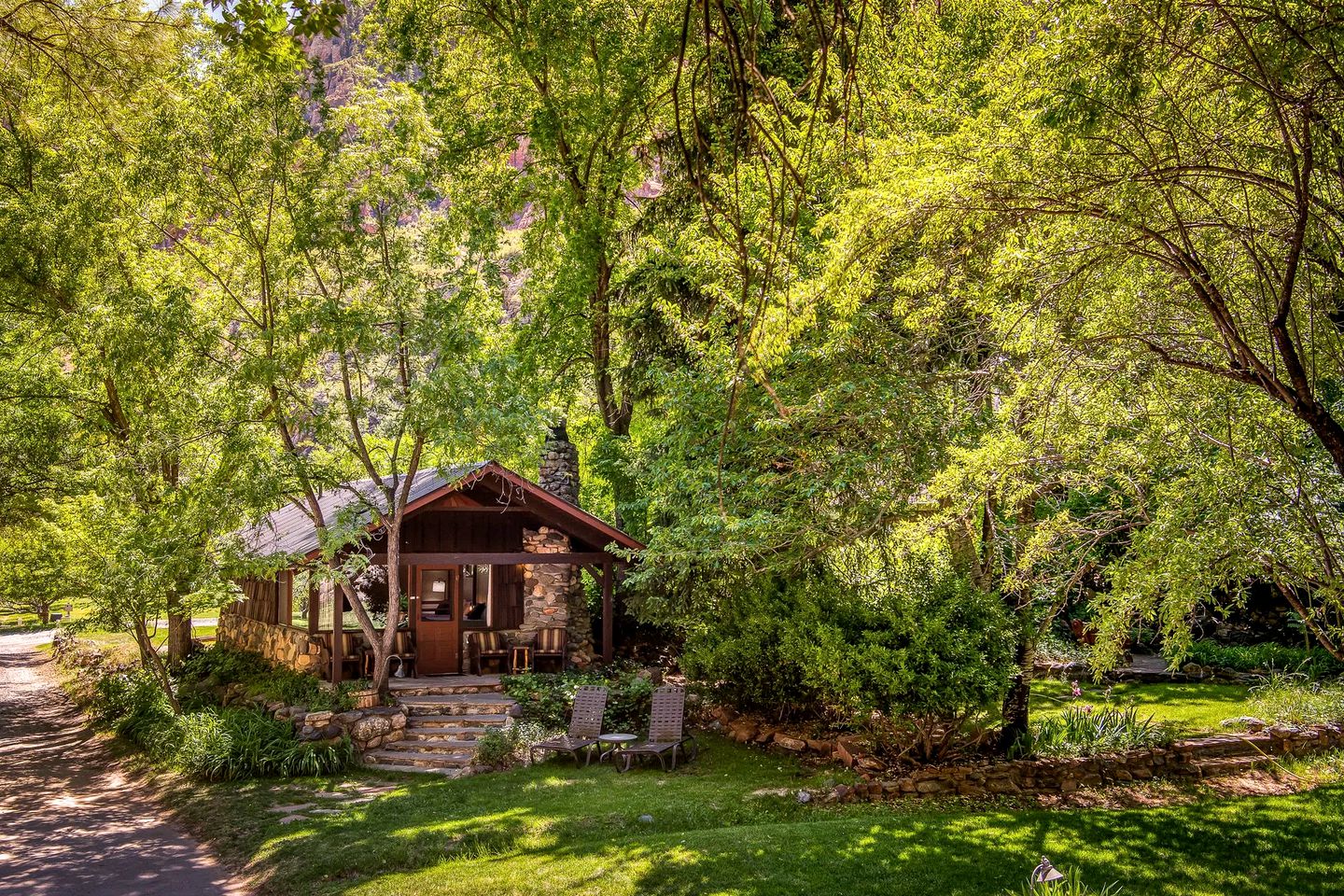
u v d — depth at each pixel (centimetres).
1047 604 1442
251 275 1820
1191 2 611
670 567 1936
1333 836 1085
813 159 682
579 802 1373
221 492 1694
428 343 1777
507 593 2219
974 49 1019
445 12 2136
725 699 1888
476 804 1395
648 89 1944
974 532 1467
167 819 1441
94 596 1941
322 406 1788
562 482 2477
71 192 2062
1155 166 715
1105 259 790
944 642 1355
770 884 992
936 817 1215
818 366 1355
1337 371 845
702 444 1574
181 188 1723
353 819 1329
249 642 2588
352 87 1825
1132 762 1384
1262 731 1530
